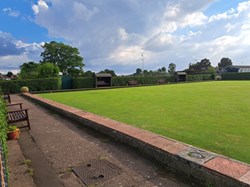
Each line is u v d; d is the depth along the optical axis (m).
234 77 45.72
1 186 2.10
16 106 11.88
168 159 3.59
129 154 4.27
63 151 4.58
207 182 2.93
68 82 30.50
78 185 3.20
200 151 3.57
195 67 95.88
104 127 5.68
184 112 8.05
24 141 5.36
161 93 16.66
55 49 57.09
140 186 3.08
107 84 32.22
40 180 3.38
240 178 2.57
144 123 6.46
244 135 4.99
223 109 8.48
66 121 7.56
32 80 25.16
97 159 4.09
